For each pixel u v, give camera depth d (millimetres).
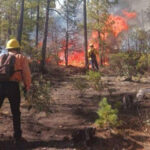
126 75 13438
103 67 18188
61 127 5699
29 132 5375
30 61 13625
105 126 5348
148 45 17922
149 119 5895
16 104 4973
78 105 7520
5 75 4801
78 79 9695
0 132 5328
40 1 20906
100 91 9469
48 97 6602
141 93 7984
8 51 5102
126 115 6266
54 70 16688
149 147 4660
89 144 4727
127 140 4883
